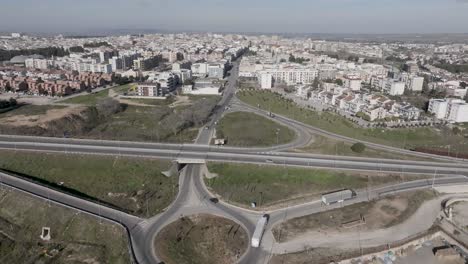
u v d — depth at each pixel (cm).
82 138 18062
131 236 10738
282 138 18962
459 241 10719
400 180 14575
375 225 11556
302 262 9819
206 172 15050
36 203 12094
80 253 10312
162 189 13812
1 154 15488
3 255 10412
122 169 14762
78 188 13762
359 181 14312
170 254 10025
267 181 14262
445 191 14012
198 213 12212
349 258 9950
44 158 15288
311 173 14675
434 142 19588
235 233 11138
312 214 12194
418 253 10456
